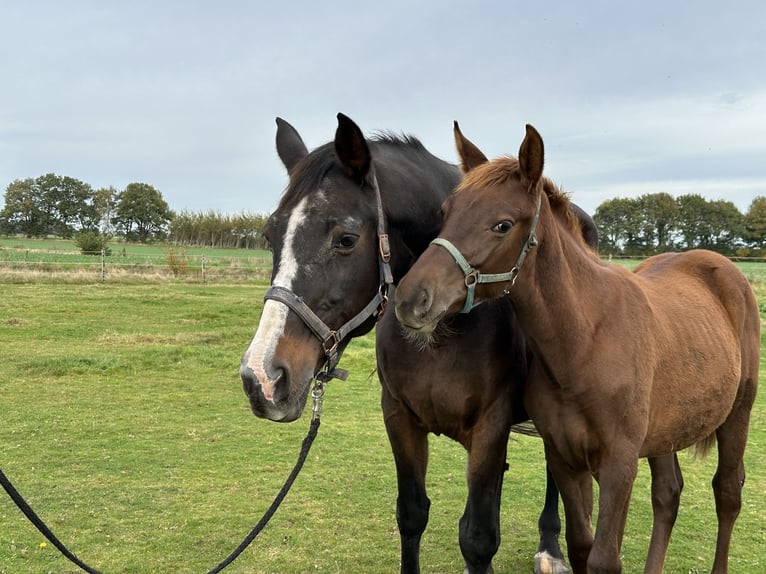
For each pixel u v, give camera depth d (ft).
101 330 40.32
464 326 9.87
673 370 10.30
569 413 9.28
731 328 12.58
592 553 8.96
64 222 221.66
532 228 8.55
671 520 12.10
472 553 10.03
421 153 11.07
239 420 22.44
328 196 8.49
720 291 13.03
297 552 13.10
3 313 45.29
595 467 9.47
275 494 15.98
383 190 9.27
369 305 8.93
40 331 39.04
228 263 103.24
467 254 8.13
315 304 8.30
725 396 11.59
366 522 14.58
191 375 29.27
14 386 26.43
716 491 12.77
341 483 16.88
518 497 16.55
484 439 10.17
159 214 218.38
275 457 18.74
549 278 8.92
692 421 10.92
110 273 76.95
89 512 14.56
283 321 8.03
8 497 15.25
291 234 8.32
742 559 13.29
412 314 7.76
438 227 10.19
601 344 9.18
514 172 8.63
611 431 9.12
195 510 14.89
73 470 17.16
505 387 10.32
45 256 104.78
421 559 13.00
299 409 8.07
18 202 215.72
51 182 219.00
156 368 30.37
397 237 9.55
